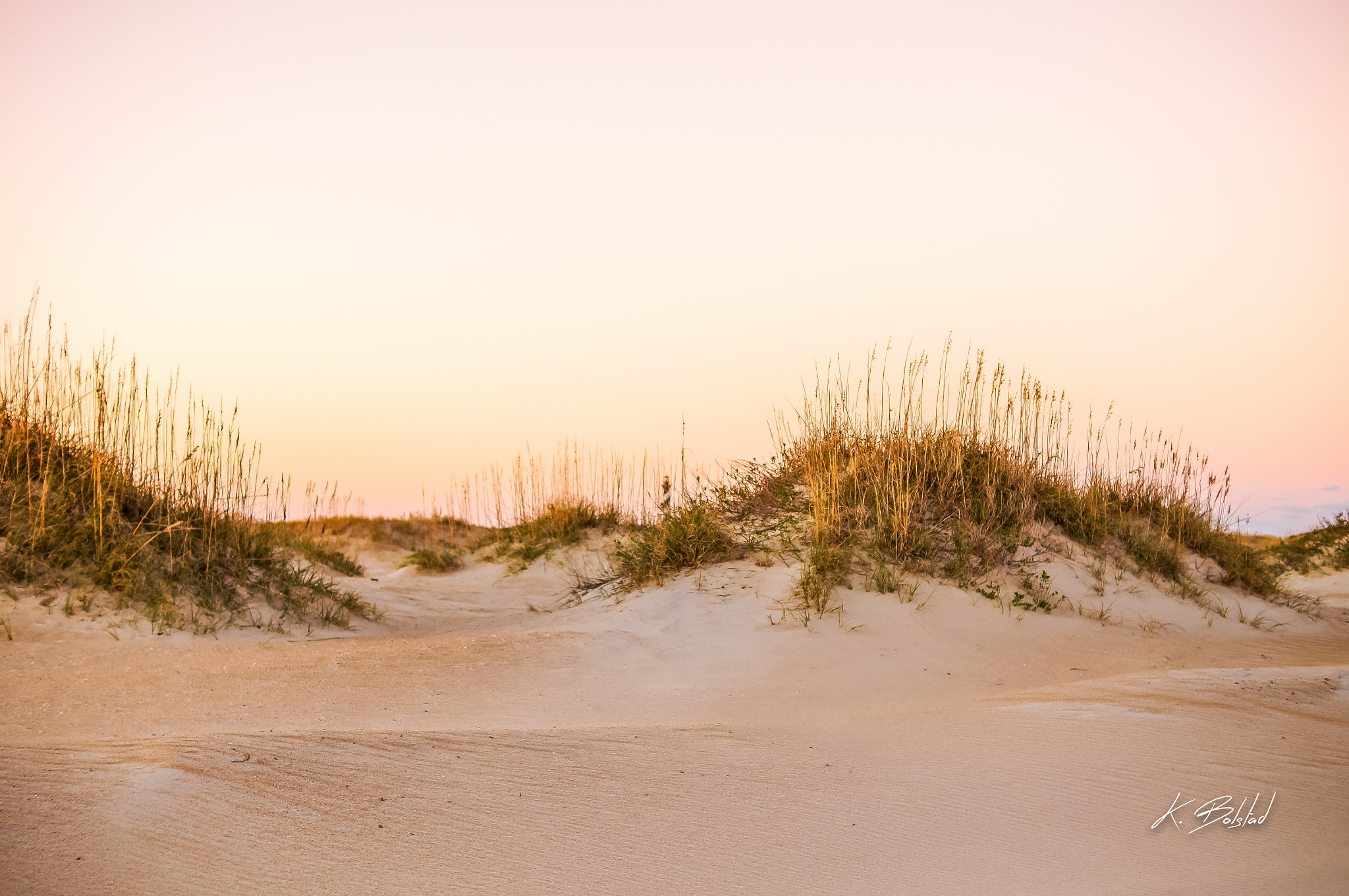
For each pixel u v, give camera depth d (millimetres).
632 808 3996
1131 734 4949
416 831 3688
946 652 8070
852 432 11805
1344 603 13000
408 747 4824
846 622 8586
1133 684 6254
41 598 8234
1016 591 9695
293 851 3455
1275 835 3602
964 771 4480
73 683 6504
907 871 3383
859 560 9766
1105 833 3691
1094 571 10391
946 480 10906
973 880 3305
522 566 15320
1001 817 3881
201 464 10133
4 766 4109
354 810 3879
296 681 6859
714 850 3566
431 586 14086
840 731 5398
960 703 6230
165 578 9078
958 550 10133
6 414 10039
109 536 9211
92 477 9766
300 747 4691
